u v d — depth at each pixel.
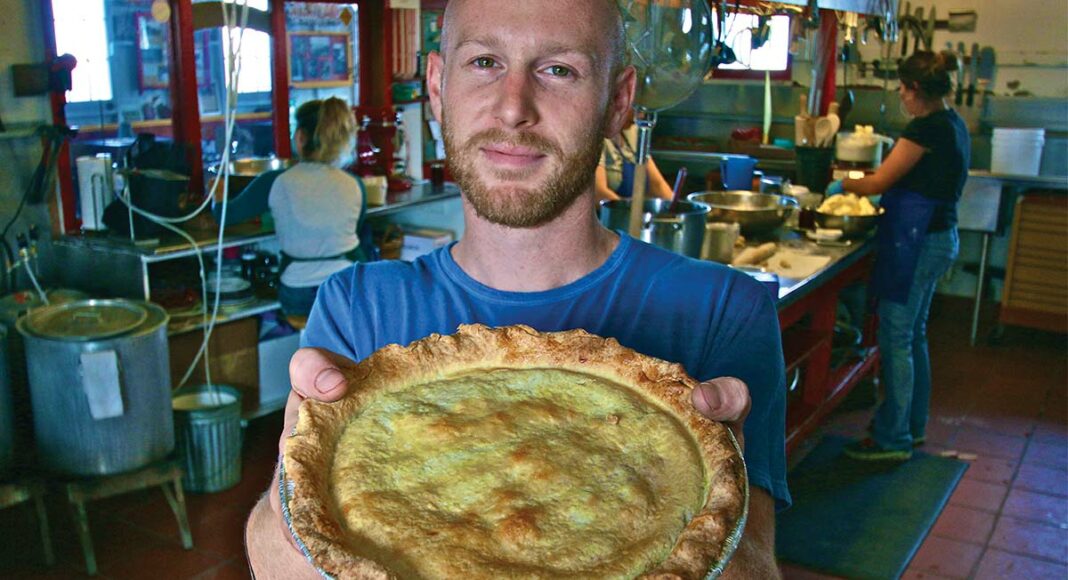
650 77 2.24
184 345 3.80
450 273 1.24
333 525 0.71
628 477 0.80
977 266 6.41
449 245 1.30
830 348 3.82
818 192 4.98
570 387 0.96
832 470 3.98
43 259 3.85
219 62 4.35
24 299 3.50
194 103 4.22
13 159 3.67
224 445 3.65
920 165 3.74
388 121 4.97
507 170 1.08
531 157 1.08
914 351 4.09
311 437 0.83
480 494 0.78
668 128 7.21
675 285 1.21
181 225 3.98
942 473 3.95
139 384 3.04
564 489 0.79
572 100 1.07
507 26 1.04
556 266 1.20
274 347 4.25
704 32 2.21
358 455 0.83
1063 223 5.47
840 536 3.40
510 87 1.05
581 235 1.19
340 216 4.04
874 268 3.98
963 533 3.48
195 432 3.56
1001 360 5.51
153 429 3.12
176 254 3.65
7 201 3.68
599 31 1.07
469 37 1.06
